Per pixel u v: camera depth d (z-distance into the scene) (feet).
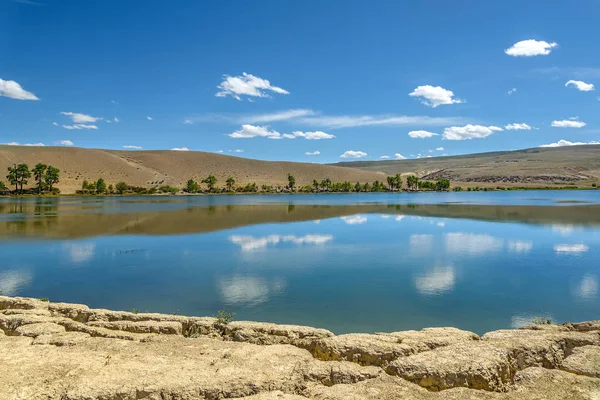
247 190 604.49
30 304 47.34
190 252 102.89
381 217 188.65
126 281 75.05
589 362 29.37
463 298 63.67
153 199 396.16
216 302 62.54
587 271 80.43
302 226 154.61
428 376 26.58
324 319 54.95
